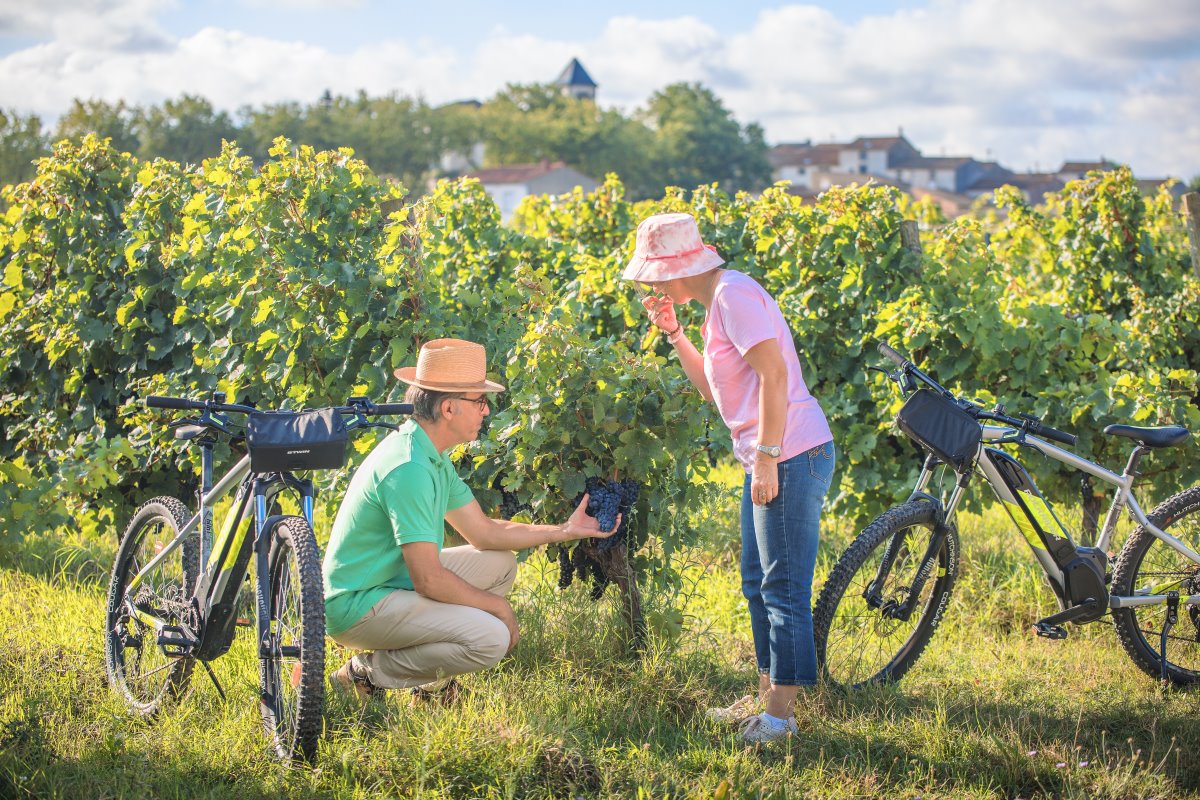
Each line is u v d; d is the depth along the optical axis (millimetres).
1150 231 9461
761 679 4227
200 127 111062
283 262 5422
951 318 6637
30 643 4730
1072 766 3773
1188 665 4707
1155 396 6180
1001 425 4656
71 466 4879
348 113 138750
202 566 3924
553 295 5387
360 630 3775
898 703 4344
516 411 4543
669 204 8781
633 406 4453
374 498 3734
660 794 3547
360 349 5488
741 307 3779
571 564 4711
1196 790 3662
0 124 82938
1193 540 4672
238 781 3494
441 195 8984
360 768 3539
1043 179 131625
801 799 3539
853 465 6902
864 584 4500
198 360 6086
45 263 7012
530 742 3660
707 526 5438
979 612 5578
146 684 4184
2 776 3438
